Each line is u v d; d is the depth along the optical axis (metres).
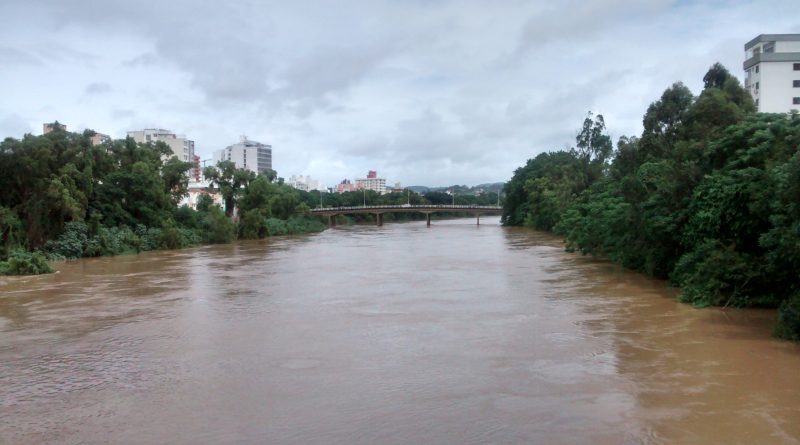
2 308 30.23
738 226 26.34
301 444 12.69
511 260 50.91
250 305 29.91
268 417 14.29
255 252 66.62
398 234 105.94
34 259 46.69
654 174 37.03
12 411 15.23
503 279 38.03
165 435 13.39
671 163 35.62
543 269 43.25
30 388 17.09
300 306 29.38
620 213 40.00
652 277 36.56
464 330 23.11
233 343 21.86
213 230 83.19
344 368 18.25
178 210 83.19
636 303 28.25
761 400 14.70
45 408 15.40
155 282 39.94
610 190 49.56
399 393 15.80
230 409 14.91
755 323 23.17
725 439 12.48
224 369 18.48
